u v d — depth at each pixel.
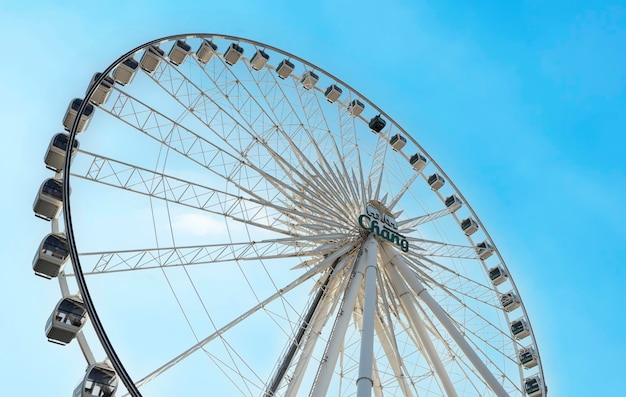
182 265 25.25
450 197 39.53
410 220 33.22
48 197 25.17
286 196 30.66
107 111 27.52
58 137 27.23
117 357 20.34
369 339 23.20
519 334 34.31
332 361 23.92
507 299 35.59
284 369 25.03
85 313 22.91
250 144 31.03
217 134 30.44
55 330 22.12
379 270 29.31
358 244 30.05
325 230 30.00
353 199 31.48
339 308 26.53
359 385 21.31
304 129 33.53
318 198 30.58
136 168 26.48
